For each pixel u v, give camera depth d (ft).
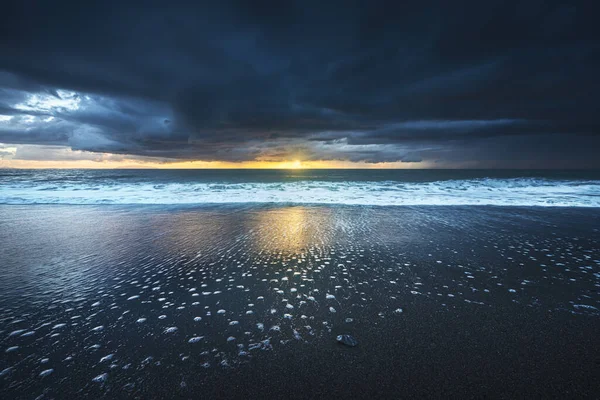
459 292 11.38
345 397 5.93
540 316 9.36
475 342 7.88
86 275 13.24
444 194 46.60
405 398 5.87
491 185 60.18
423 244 18.66
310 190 53.16
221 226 24.23
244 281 12.65
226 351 7.57
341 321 9.17
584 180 71.15
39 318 9.32
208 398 5.91
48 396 5.94
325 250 17.42
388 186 60.13
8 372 6.69
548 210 32.09
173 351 7.57
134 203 37.81
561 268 14.07
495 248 17.66
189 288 11.89
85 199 40.14
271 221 26.40
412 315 9.53
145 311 9.87
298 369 6.82
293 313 9.73
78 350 7.59
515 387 6.12
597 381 6.26
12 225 24.27
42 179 75.92
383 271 13.83
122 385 6.28
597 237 20.27
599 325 8.73
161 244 18.70
